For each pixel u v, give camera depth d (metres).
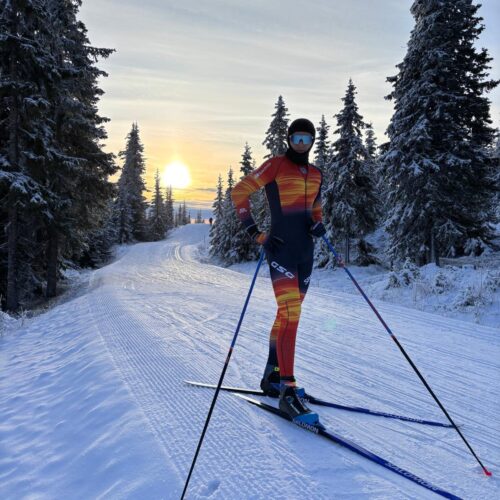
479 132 17.45
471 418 3.21
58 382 4.81
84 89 18.64
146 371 4.43
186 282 16.06
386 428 2.97
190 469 2.21
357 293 12.58
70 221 17.75
